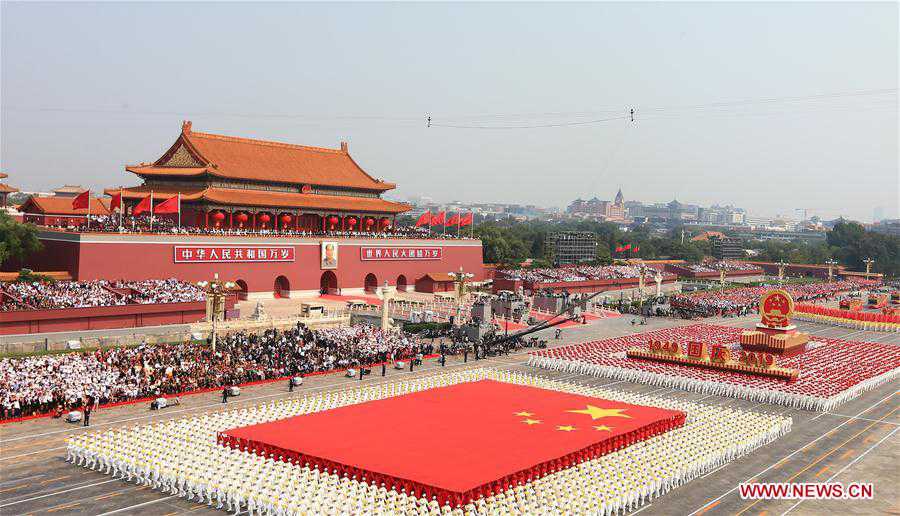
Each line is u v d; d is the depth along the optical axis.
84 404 81.75
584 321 163.12
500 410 81.56
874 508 59.66
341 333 118.62
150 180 164.00
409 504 54.38
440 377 97.88
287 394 91.62
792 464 70.31
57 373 84.94
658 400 87.56
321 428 72.75
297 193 176.75
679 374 104.31
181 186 161.00
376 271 183.12
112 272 135.25
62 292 114.75
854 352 132.12
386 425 74.50
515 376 100.31
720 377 102.94
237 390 89.94
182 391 90.75
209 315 123.44
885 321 174.88
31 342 102.88
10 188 182.25
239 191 163.38
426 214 194.50
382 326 126.25
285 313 142.12
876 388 106.56
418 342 121.44
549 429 73.69
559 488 56.50
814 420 87.06
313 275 169.12
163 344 105.12
